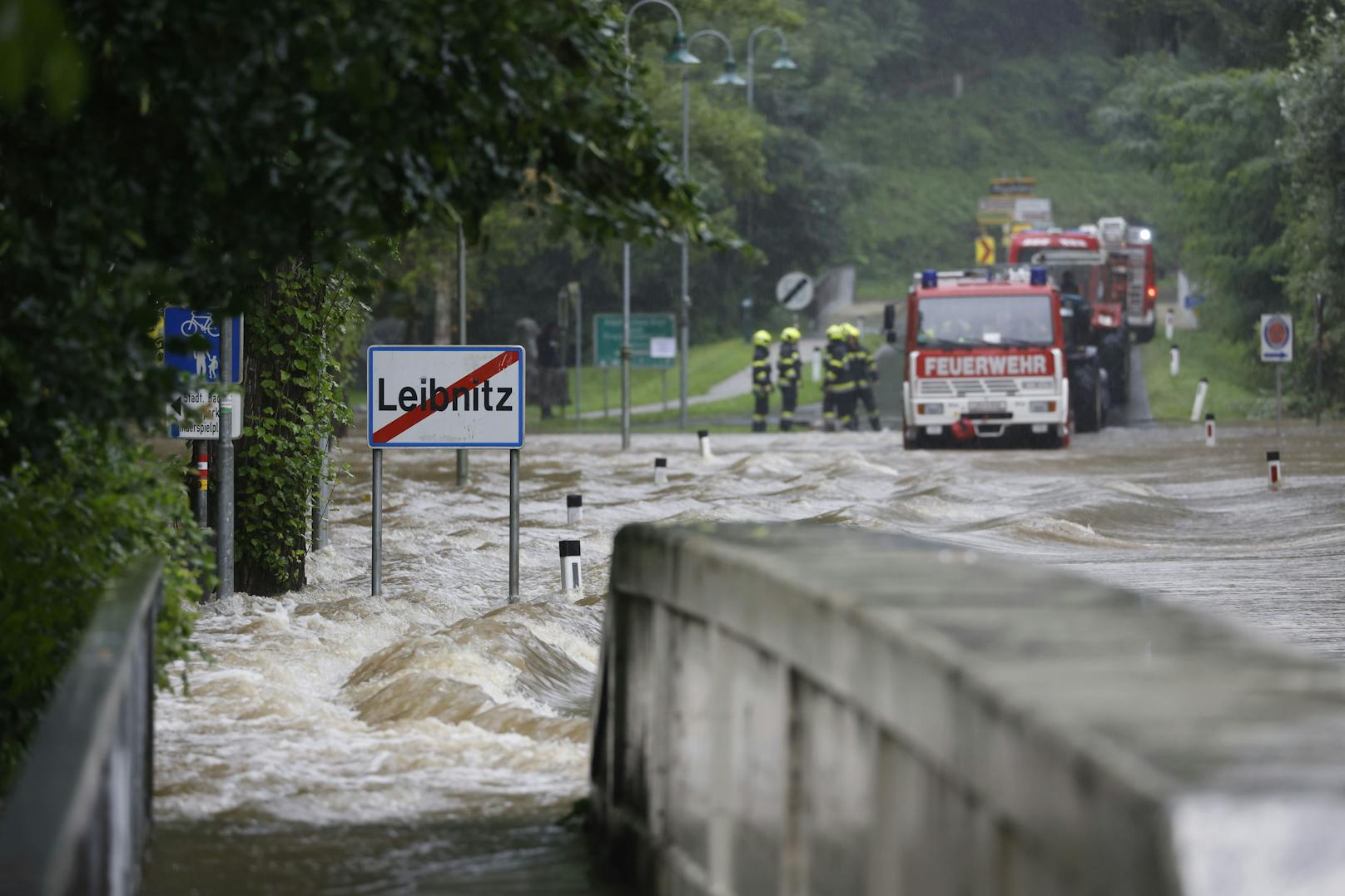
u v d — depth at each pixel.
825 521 63.31
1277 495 73.56
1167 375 179.75
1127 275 151.38
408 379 41.47
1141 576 49.19
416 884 18.06
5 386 18.97
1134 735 7.79
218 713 27.62
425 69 18.36
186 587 22.16
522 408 41.62
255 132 18.36
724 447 111.38
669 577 16.73
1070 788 7.79
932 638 10.09
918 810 10.39
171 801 21.92
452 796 22.59
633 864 17.98
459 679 29.97
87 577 20.25
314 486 45.62
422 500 72.94
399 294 19.98
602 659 20.20
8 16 9.44
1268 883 6.96
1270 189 167.62
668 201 20.62
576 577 45.44
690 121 172.25
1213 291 175.25
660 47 174.12
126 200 19.19
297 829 20.67
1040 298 105.69
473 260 175.12
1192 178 171.62
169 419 20.72
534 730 26.92
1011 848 8.69
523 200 20.70
